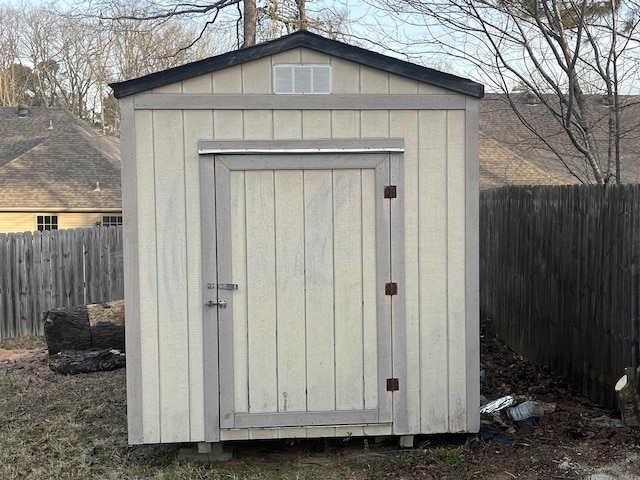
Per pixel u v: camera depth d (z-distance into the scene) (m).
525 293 8.02
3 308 11.00
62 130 22.19
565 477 4.44
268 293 4.90
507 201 8.83
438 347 4.98
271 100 4.84
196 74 4.79
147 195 4.82
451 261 4.97
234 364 4.90
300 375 4.94
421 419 5.00
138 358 4.85
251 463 4.94
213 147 4.82
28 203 18.69
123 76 23.58
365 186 4.92
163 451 5.24
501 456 4.80
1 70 34.41
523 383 6.86
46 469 4.91
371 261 4.94
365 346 4.96
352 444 5.21
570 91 7.43
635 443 4.86
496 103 20.06
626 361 5.44
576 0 7.83
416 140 4.93
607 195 5.83
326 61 4.87
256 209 4.88
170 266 4.84
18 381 7.73
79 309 8.43
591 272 6.12
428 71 4.89
